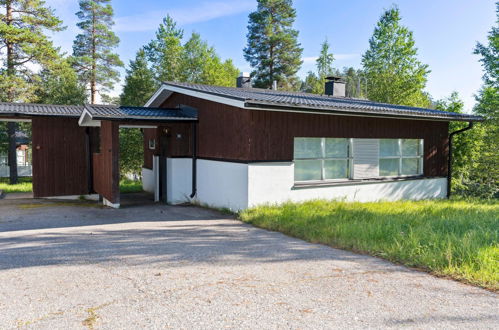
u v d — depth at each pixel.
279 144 8.88
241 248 5.29
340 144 10.11
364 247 5.10
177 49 26.69
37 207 9.79
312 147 9.62
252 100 7.72
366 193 10.52
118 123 9.65
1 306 3.23
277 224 6.75
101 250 5.16
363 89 26.17
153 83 21.31
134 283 3.79
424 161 11.97
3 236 6.17
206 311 3.12
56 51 22.03
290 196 9.11
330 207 8.36
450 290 3.61
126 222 7.65
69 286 3.71
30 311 3.13
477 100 19.80
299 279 3.93
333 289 3.63
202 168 10.21
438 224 6.17
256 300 3.36
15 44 20.95
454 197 12.70
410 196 11.60
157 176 11.58
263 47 34.78
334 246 5.39
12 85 20.14
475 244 4.67
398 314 3.07
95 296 3.45
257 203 8.56
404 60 25.64
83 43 32.03
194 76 31.84
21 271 4.20
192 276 4.02
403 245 4.95
